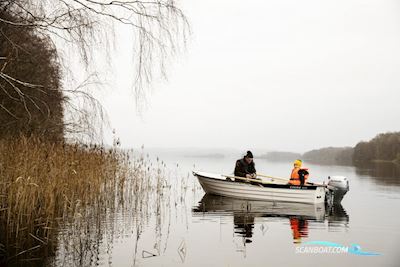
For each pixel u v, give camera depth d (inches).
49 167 339.0
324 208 440.1
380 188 722.8
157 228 306.2
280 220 356.2
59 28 194.9
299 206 451.2
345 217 381.4
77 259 216.7
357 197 576.4
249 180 491.5
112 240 262.4
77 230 285.3
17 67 231.5
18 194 284.4
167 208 410.0
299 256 235.8
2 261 207.6
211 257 228.8
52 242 249.0
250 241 270.8
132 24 197.9
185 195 537.0
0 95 255.3
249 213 391.9
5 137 338.3
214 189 534.6
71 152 374.0
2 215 301.9
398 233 304.5
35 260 211.8
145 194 494.0
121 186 457.1
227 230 306.0
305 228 321.4
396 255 240.2
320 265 218.7
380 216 389.1
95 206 397.1
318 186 457.1
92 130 222.2
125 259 220.2
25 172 310.0
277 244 264.1
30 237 256.7
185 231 298.7
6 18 209.5
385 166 2075.5
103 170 445.4
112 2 190.7
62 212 343.6
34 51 227.9
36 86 209.0
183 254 233.8
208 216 369.1
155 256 227.9
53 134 363.3
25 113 259.9
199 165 1924.2
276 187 476.4
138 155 513.7
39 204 328.2
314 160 4168.3
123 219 336.2
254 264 217.8
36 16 199.6
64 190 350.9
